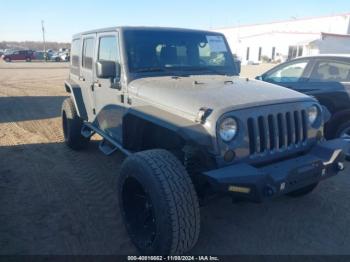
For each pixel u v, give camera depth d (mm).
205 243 3459
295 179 3021
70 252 3289
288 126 3258
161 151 3041
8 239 3480
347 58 5719
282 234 3637
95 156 6016
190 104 3107
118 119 4223
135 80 3910
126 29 4176
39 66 35438
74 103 5812
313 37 42500
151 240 3000
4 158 5871
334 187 4801
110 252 3293
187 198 2758
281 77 6613
